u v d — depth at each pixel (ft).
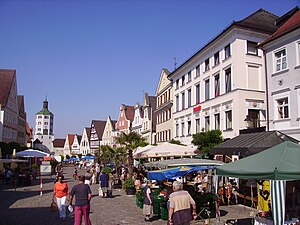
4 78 187.21
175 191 27.22
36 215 44.60
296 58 63.21
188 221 26.35
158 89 162.20
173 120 135.03
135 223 39.78
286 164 26.48
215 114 95.14
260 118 84.02
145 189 42.45
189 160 49.24
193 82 112.88
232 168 30.68
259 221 30.45
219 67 92.89
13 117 195.42
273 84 69.10
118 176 92.68
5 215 44.32
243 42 84.69
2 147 135.74
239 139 64.54
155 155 67.46
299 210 39.01
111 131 271.28
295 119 62.44
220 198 55.62
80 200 33.83
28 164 144.77
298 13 74.74
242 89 82.74
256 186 53.26
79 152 367.45
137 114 205.87
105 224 38.91
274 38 67.97
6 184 93.25
